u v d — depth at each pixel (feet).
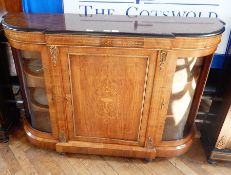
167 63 3.82
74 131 4.74
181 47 3.70
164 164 5.01
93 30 3.66
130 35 3.57
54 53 3.82
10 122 5.58
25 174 4.69
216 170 4.93
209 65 4.21
